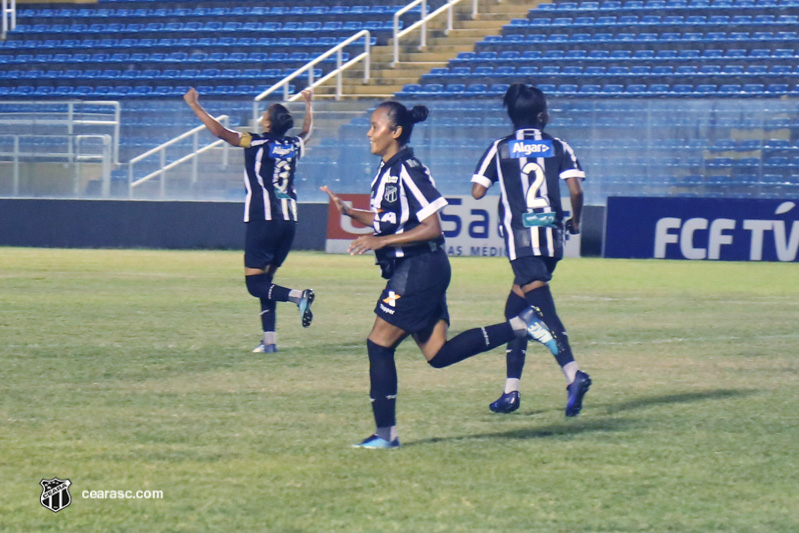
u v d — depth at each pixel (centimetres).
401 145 1445
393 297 1416
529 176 1692
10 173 6494
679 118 6078
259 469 1324
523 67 7900
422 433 1555
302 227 6084
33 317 3005
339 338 2667
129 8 9388
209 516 1123
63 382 1984
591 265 5281
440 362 1508
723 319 3109
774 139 6009
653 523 1112
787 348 2523
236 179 6384
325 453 1416
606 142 6181
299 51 8519
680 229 5709
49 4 9525
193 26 9094
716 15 8094
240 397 1844
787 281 4431
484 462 1368
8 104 6812
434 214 1398
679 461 1384
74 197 6450
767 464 1371
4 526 1090
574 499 1198
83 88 8562
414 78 7906
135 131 6550
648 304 3519
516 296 1767
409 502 1181
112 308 3250
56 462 1355
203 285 4028
